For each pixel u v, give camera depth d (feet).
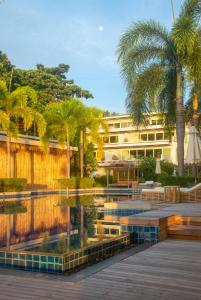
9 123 67.77
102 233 23.40
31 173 91.15
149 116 56.49
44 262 15.11
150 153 149.59
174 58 54.08
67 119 85.56
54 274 14.43
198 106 65.00
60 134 87.45
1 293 11.83
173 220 24.27
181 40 50.24
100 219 31.30
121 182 111.24
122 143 155.74
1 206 45.01
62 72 153.79
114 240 19.31
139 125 55.52
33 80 128.77
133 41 55.26
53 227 26.61
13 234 23.45
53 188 83.51
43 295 11.61
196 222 23.61
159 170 95.45
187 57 52.29
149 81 53.52
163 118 60.18
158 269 14.61
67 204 48.03
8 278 13.69
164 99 55.11
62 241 20.36
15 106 73.20
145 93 53.83
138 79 54.13
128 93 55.06
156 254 17.30
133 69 54.65
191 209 28.94
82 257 16.14
